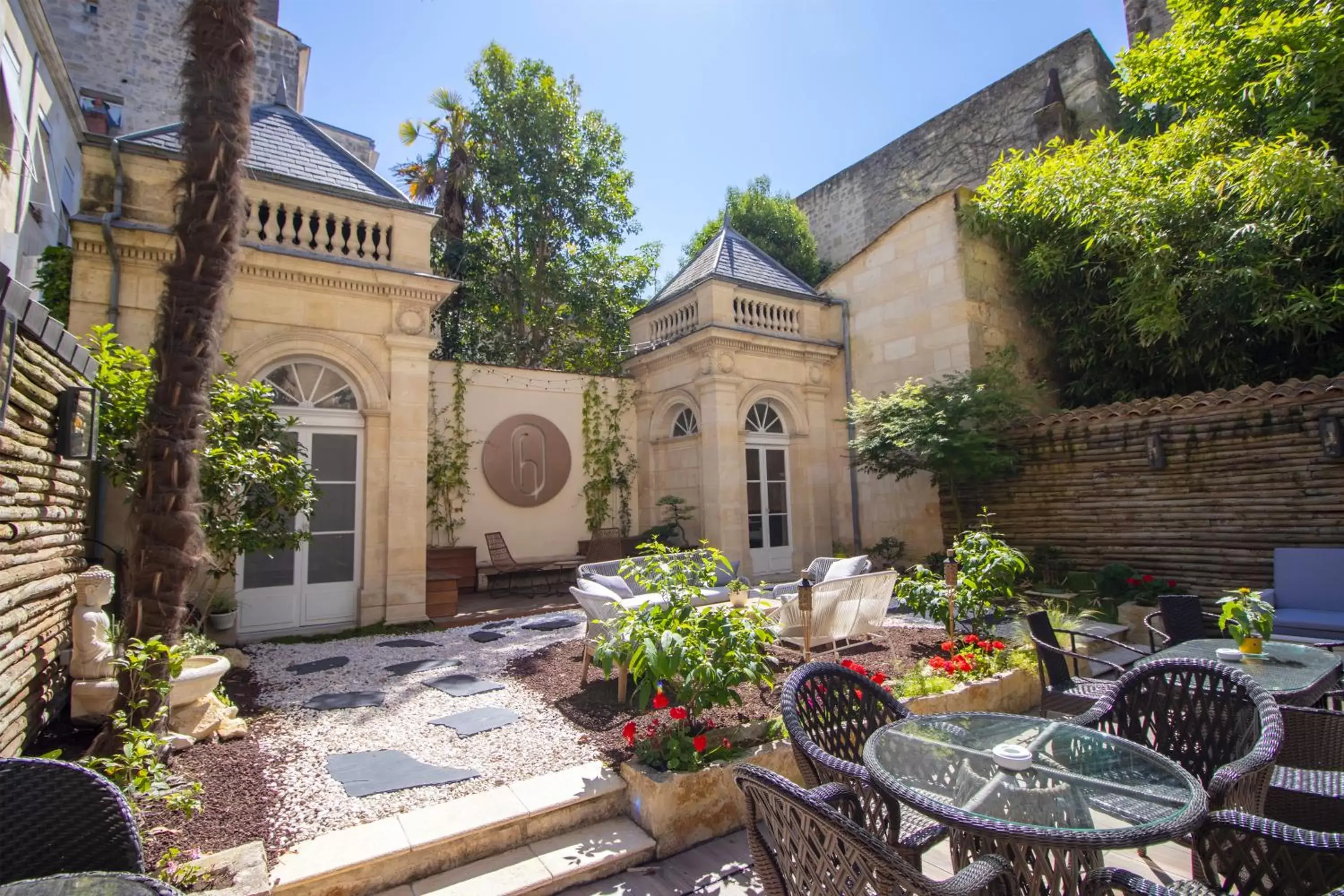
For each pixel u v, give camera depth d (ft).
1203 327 26.50
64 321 22.74
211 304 11.51
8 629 10.59
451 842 9.78
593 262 53.16
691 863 10.27
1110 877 6.25
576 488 37.76
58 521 14.06
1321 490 20.71
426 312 26.73
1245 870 7.99
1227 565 22.77
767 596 22.18
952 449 27.89
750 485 35.63
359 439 25.54
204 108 11.57
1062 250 32.30
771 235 59.52
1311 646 12.99
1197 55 30.73
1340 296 23.66
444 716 14.99
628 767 11.48
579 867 9.73
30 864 6.07
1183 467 24.18
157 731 11.05
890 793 6.77
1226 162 25.80
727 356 34.37
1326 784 8.50
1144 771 7.22
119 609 19.39
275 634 23.54
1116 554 25.91
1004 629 21.35
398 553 25.29
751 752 11.93
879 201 58.49
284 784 11.43
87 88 44.65
